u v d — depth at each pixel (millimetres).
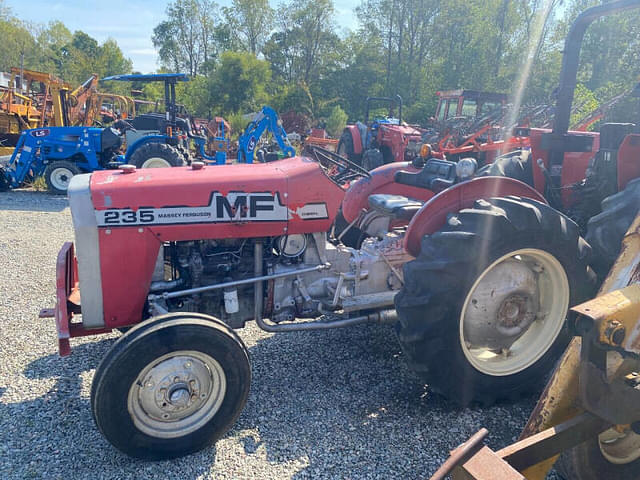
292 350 3414
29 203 8703
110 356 2178
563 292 2705
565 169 3633
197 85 31406
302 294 2998
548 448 1527
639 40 20359
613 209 2693
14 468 2258
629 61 19922
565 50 3139
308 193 2846
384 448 2395
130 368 2176
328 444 2424
